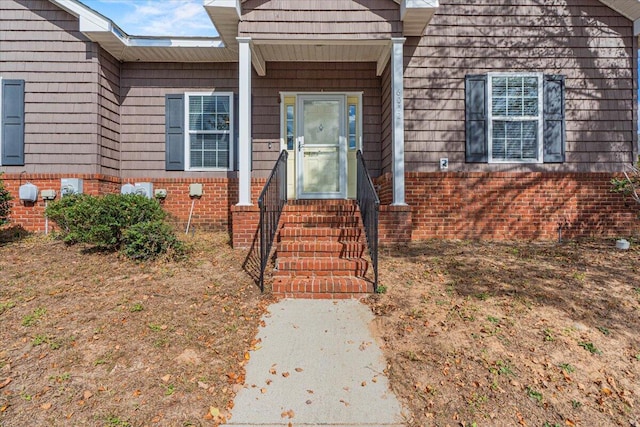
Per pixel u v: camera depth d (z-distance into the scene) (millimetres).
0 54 6848
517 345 3230
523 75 6848
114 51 7230
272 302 4133
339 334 3516
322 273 4719
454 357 3102
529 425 2461
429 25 6793
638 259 5203
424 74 6785
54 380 2742
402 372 2967
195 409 2562
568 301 3936
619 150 6887
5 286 4230
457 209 6809
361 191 6062
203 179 7730
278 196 5836
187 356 3094
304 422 2502
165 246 5312
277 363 3094
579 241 6449
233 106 7742
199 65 7754
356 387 2822
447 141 6805
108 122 7293
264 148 7699
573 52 6902
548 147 6859
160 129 7742
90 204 5434
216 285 4438
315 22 6027
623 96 6910
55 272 4691
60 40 6855
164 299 4023
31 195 6812
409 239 6090
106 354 3055
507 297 4039
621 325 3518
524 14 6867
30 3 6840
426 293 4188
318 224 5734
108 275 4633
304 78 7629
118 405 2549
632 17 6871
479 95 6824
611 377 2883
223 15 5844
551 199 6832
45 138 6891
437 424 2477
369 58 7359
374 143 7648
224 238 6781
